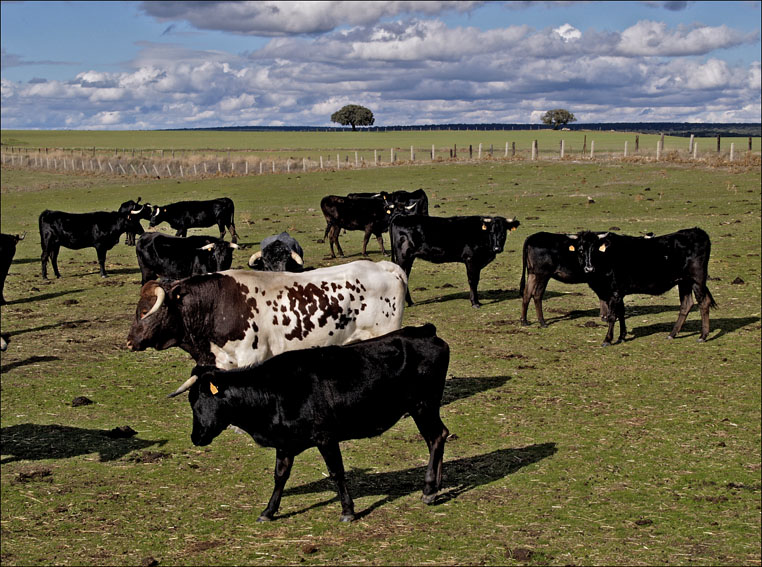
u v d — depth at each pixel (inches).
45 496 371.6
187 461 413.1
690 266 625.3
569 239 632.4
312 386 323.3
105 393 525.0
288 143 4517.7
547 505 352.5
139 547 319.6
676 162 1843.0
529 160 2079.2
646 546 313.1
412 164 2161.7
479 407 486.9
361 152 3383.4
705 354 595.2
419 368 339.9
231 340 418.6
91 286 894.4
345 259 991.0
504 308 748.6
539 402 495.5
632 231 1061.1
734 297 763.4
